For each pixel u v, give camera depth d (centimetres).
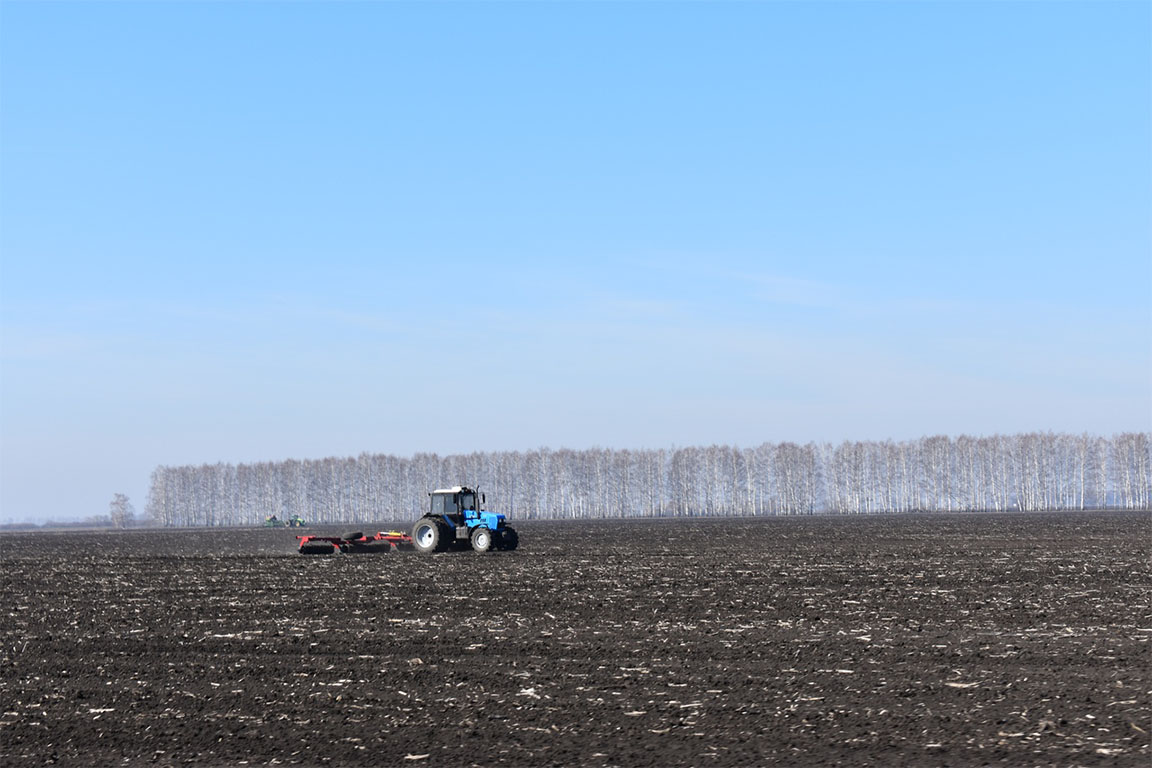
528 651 2089
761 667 1872
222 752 1406
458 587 3319
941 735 1388
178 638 2366
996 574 3528
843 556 4575
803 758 1309
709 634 2255
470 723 1516
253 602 3033
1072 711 1491
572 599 2933
